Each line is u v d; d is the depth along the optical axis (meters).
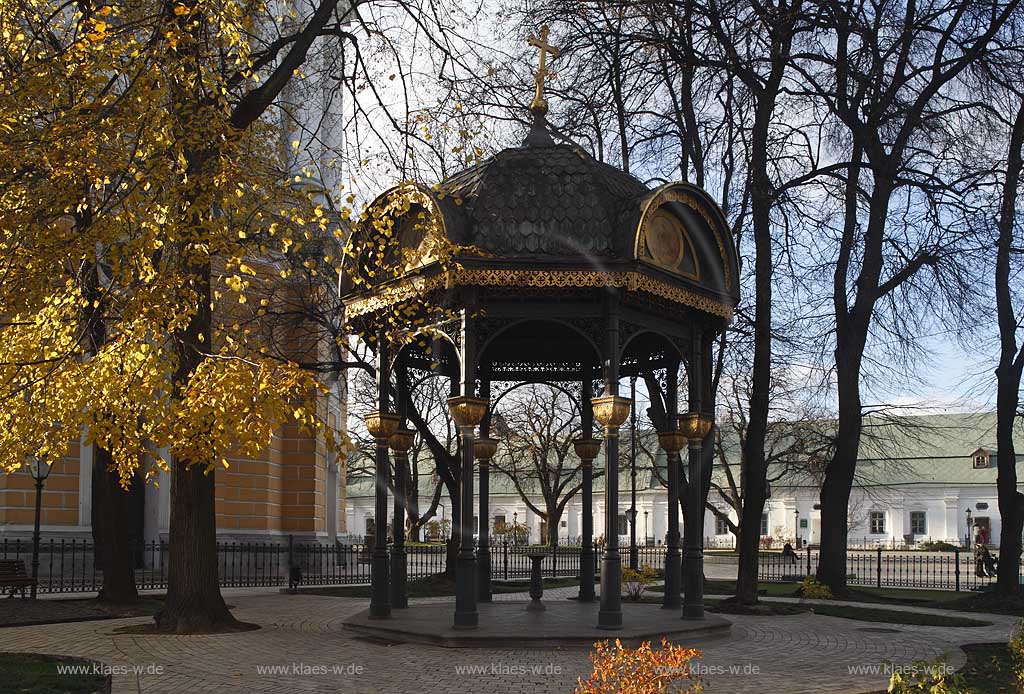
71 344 9.10
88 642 13.27
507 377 18.47
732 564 48.53
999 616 19.44
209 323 12.28
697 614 14.25
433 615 14.73
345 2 18.08
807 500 76.50
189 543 14.86
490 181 13.75
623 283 13.08
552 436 48.88
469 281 13.04
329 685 9.97
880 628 16.33
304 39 15.82
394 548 15.76
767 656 12.39
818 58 20.77
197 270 11.57
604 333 13.57
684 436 15.40
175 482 15.06
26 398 8.98
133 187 9.49
